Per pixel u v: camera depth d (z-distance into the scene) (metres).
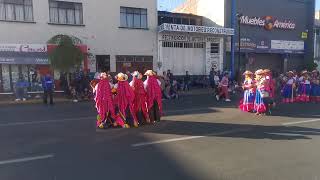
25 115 15.16
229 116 13.79
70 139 9.80
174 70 30.23
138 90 11.82
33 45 24.34
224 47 32.09
